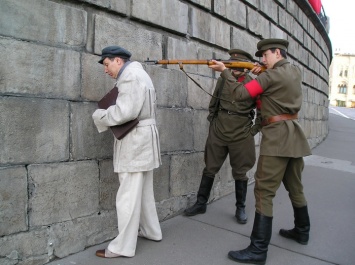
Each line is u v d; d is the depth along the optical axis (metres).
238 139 3.59
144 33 3.36
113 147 3.04
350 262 2.89
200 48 4.19
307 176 5.89
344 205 4.41
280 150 2.76
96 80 2.90
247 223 3.69
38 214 2.54
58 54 2.61
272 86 2.78
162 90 3.59
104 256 2.75
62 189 2.69
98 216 2.98
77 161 2.79
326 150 8.75
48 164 2.58
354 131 13.02
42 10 2.49
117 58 2.69
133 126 2.65
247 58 3.60
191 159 4.05
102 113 2.62
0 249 2.33
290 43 7.21
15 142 2.38
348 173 6.20
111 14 3.06
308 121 8.87
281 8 6.54
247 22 5.21
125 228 2.74
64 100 2.67
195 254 2.92
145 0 3.32
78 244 2.83
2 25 2.28
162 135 3.62
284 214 3.99
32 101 2.46
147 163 2.71
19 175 2.41
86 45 2.83
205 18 4.26
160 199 3.64
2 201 2.33
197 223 3.64
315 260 2.91
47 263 2.62
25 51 2.40
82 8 2.81
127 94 2.57
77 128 2.77
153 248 2.99
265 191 2.82
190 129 4.02
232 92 2.89
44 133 2.54
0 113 2.29
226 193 4.75
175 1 3.73
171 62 3.19
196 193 4.16
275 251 3.06
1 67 2.28
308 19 8.46
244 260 2.78
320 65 10.26
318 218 3.93
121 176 2.73
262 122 2.96
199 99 4.16
